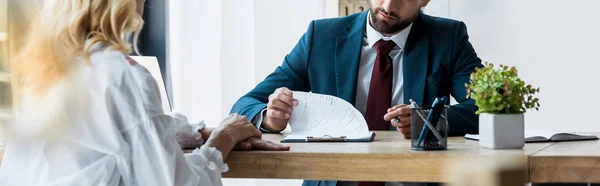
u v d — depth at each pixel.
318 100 1.96
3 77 1.34
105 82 1.31
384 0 2.14
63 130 1.31
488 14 3.37
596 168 1.32
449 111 1.97
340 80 2.23
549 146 1.58
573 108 3.31
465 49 2.24
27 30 1.36
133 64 1.35
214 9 3.35
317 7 3.36
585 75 3.28
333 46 2.28
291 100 1.96
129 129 1.31
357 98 2.24
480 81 1.53
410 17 2.16
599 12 3.25
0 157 1.40
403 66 2.20
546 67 3.33
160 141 1.30
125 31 1.39
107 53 1.33
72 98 1.32
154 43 3.49
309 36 2.33
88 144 1.31
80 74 1.33
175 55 3.35
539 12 3.32
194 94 3.35
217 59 3.35
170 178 1.30
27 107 1.35
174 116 1.64
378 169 1.42
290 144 1.69
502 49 3.37
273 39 3.36
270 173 1.48
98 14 1.36
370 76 2.25
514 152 1.43
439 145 1.49
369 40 2.26
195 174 1.35
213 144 1.48
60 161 1.32
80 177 1.30
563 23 3.29
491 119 1.50
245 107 2.13
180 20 3.34
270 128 2.05
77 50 1.34
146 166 1.30
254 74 3.35
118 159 1.31
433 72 2.20
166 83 3.47
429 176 1.40
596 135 1.89
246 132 1.54
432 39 2.23
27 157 1.34
